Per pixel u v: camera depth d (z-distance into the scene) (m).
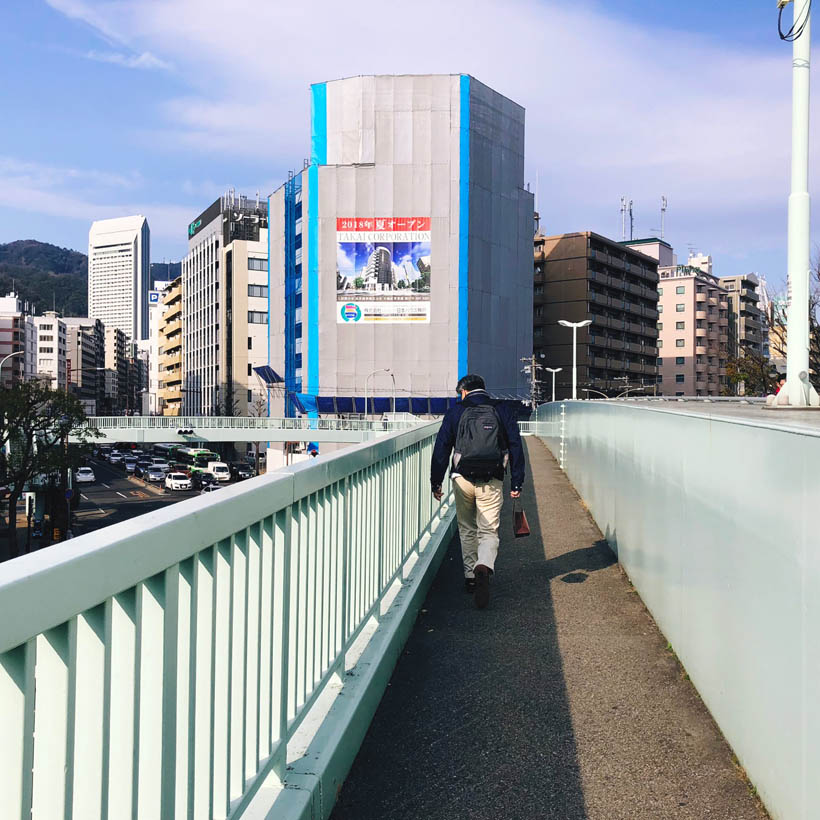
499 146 68.12
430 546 5.97
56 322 159.12
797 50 11.34
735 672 2.86
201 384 110.81
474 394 5.22
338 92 65.38
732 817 2.48
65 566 1.08
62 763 1.13
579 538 7.09
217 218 103.44
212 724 1.72
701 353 109.50
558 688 3.58
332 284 65.00
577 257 89.44
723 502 3.02
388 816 2.49
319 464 2.68
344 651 3.16
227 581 1.83
